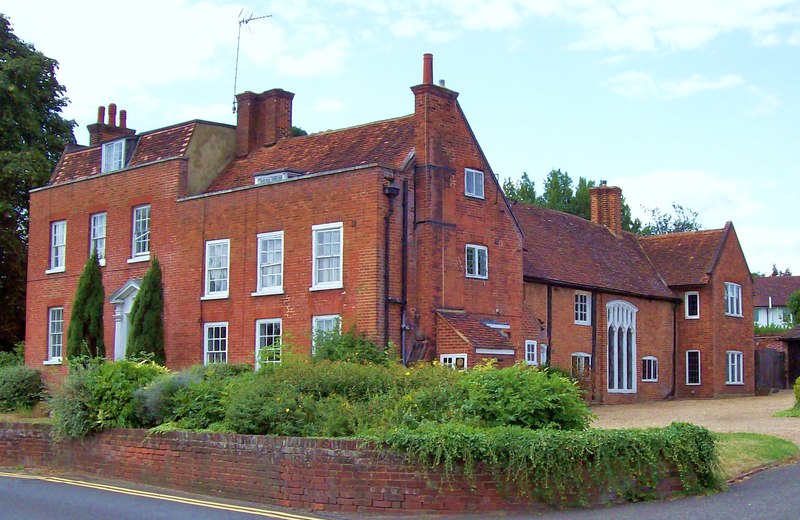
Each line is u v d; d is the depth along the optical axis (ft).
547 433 45.83
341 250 85.81
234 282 93.97
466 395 52.95
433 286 87.61
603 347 121.60
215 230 96.27
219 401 57.06
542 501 44.78
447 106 92.17
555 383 52.65
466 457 44.39
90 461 59.88
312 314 87.30
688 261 140.77
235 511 45.57
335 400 55.16
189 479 53.16
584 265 124.16
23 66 133.59
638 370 128.88
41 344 112.06
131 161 110.73
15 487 53.98
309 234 88.43
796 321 230.27
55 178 120.47
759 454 58.75
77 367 64.23
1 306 134.00
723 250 140.87
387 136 95.96
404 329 85.25
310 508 46.93
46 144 137.90
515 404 50.49
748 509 42.93
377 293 82.89
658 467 47.57
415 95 90.74
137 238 104.06
